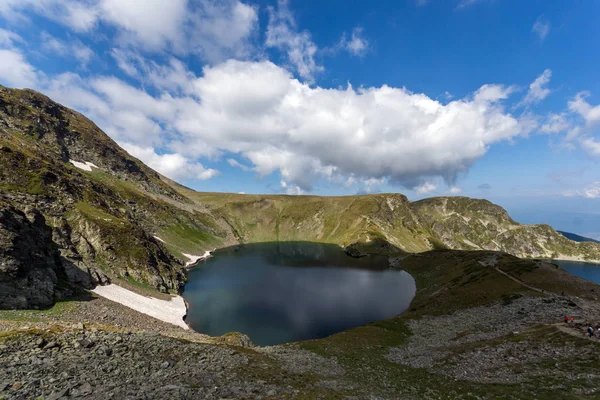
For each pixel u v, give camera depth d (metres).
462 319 75.88
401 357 52.94
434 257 182.12
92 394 18.91
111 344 31.86
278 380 30.31
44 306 62.66
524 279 94.94
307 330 85.88
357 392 30.67
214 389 23.12
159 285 112.88
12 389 18.22
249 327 87.75
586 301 70.19
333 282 148.62
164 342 37.25
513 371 37.03
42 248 74.25
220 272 171.88
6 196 99.62
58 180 130.12
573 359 36.75
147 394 19.81
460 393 31.61
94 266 97.69
